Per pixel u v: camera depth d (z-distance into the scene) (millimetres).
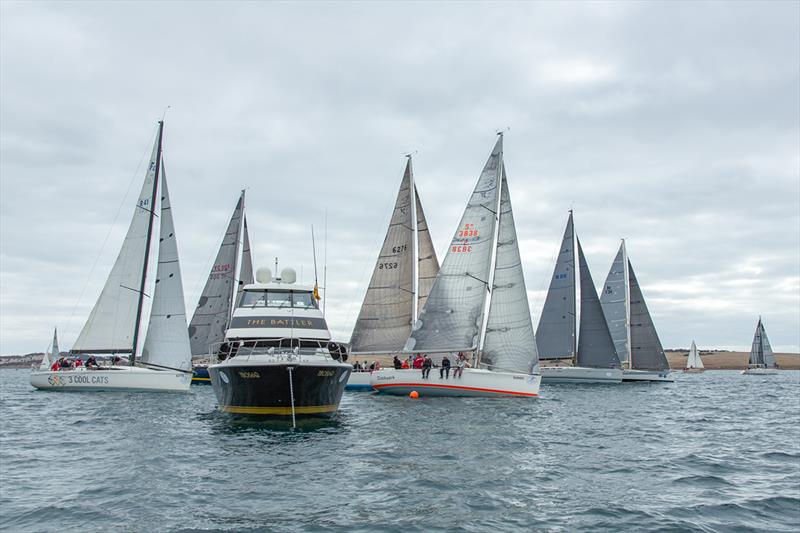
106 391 36094
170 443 17781
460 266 37031
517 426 22094
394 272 44156
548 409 28844
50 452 16531
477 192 37219
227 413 23500
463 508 10992
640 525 10125
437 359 38531
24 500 11508
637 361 58938
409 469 14242
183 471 13969
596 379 51562
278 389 21234
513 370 35312
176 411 26328
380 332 44000
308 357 23188
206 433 19578
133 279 39594
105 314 39125
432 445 17594
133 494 11906
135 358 39250
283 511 10773
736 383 72062
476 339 36188
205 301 52844
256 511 10766
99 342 38938
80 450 16797
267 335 24672
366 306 44562
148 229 40031
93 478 13320
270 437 18797
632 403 34594
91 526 9945
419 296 44469
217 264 53094
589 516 10594
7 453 16422
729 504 11516
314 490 12234
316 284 27219
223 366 21922
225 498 11625
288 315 25438
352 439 18531
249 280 54094
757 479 13828
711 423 25250
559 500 11641
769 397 43656
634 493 12289
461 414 25812
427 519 10320
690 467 15125
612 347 51594
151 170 40062
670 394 44406
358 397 35156
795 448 18484
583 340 52750
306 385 21406
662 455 16828
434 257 44500
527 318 35312
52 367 38688
